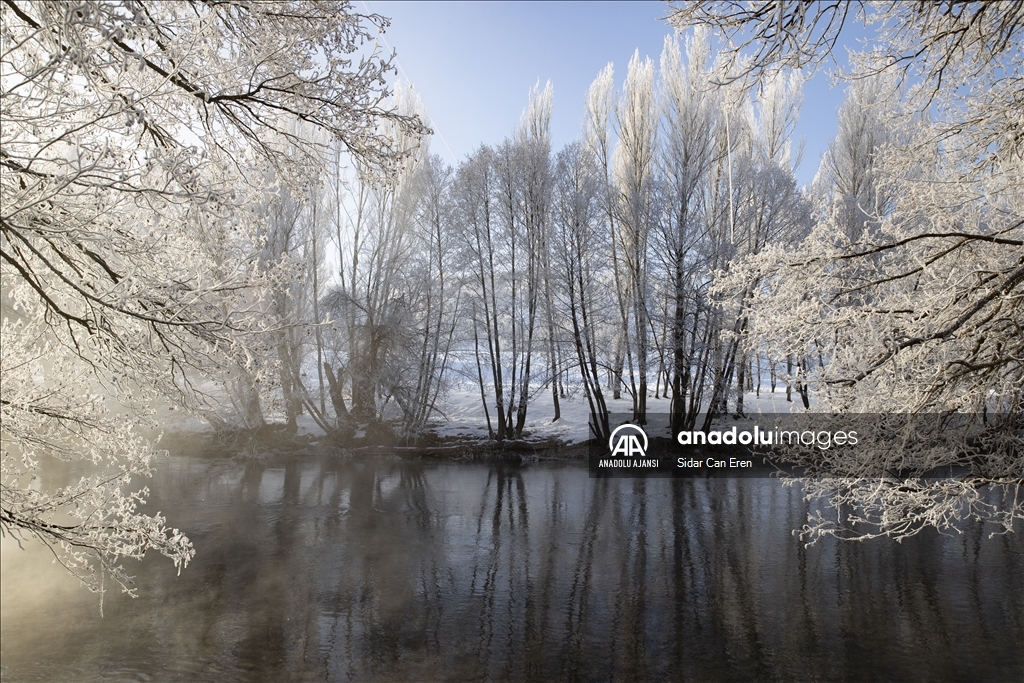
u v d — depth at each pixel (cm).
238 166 456
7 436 425
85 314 404
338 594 986
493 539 1270
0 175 334
